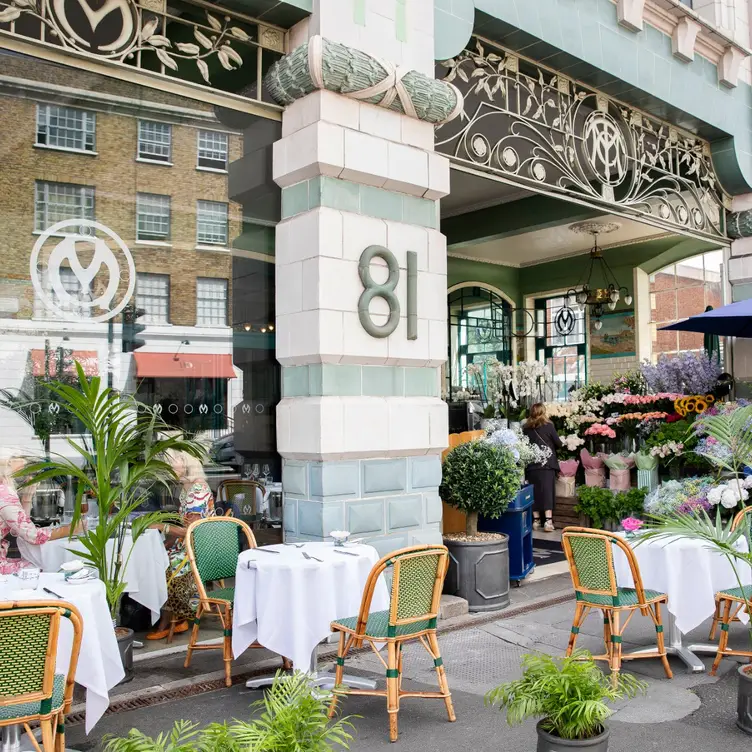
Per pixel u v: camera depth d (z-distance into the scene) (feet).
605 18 25.91
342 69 17.94
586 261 46.93
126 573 17.17
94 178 17.04
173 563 18.29
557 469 32.76
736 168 32.40
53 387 14.65
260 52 18.89
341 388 18.34
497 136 23.48
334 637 18.10
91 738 12.91
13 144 16.12
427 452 20.04
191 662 16.70
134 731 8.22
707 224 32.35
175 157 18.03
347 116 18.56
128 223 17.51
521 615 20.81
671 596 16.07
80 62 16.33
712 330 31.40
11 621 10.06
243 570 14.62
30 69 16.14
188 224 18.21
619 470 31.89
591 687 9.57
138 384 17.51
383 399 19.15
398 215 19.74
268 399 19.25
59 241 16.67
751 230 32.73
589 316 46.88
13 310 16.20
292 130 18.92
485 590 20.74
